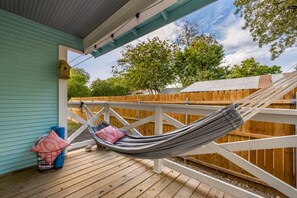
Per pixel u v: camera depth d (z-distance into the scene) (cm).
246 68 905
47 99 257
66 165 245
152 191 180
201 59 858
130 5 190
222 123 114
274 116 136
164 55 787
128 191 180
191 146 129
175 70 830
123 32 230
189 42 946
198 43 870
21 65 230
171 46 838
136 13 184
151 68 775
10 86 220
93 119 329
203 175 184
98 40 258
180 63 838
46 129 256
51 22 243
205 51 874
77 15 221
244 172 233
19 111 228
